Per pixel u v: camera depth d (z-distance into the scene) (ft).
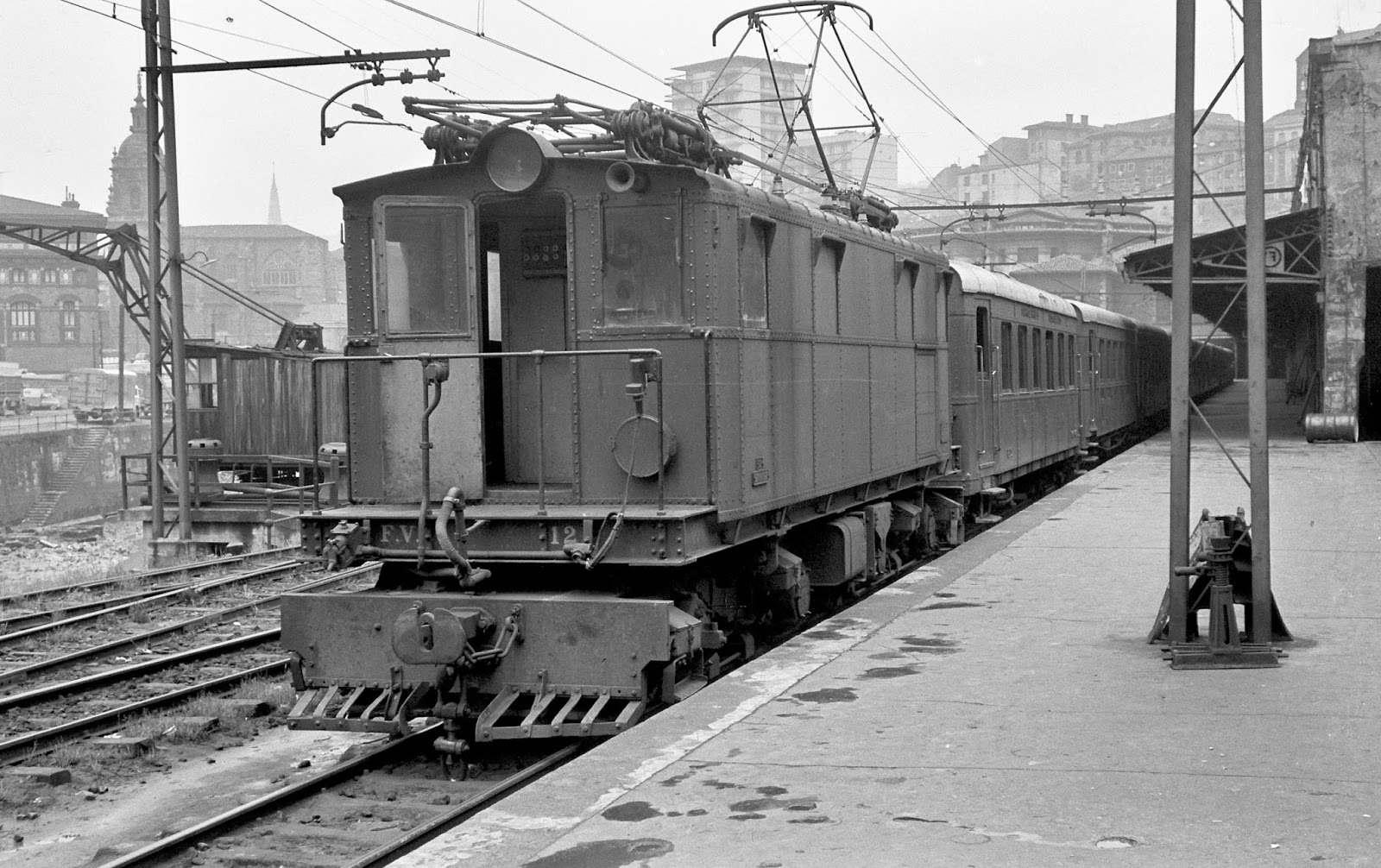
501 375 31.07
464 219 28.53
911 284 44.06
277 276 321.32
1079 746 21.09
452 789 25.63
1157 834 16.85
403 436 29.01
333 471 29.25
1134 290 229.25
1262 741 21.06
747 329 29.35
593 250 28.04
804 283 33.27
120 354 192.54
